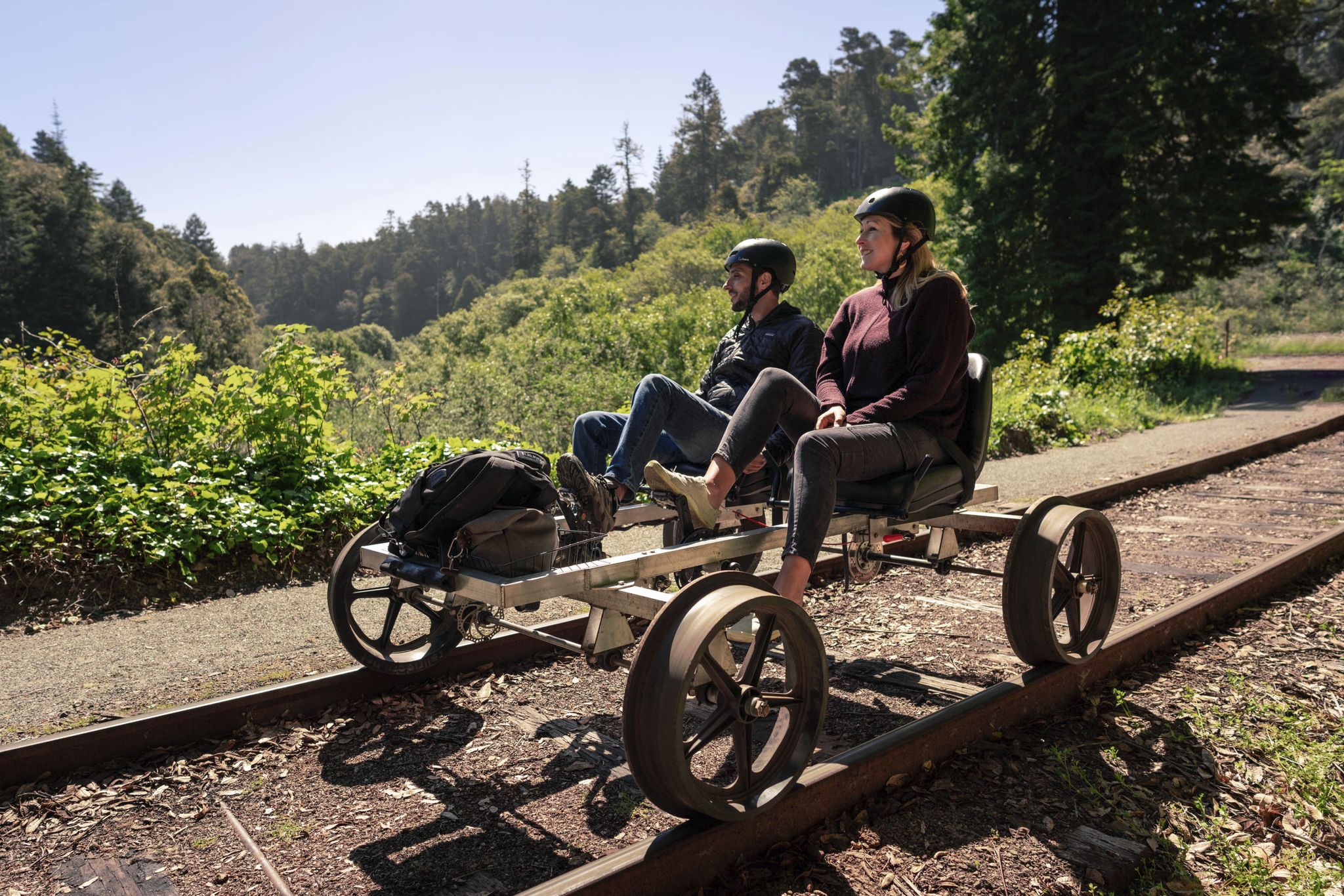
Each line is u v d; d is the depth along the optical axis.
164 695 3.22
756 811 2.12
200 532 4.86
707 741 2.14
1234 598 4.14
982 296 24.97
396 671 3.29
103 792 2.54
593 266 141.25
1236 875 2.13
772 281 3.88
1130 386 15.40
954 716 2.70
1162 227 22.33
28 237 68.12
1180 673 3.43
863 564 3.42
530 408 13.11
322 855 2.21
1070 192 24.36
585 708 3.20
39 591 4.39
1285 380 18.42
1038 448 10.52
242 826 2.36
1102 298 23.70
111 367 5.75
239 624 4.16
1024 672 3.10
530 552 2.51
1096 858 2.15
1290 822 2.40
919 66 27.03
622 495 3.20
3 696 3.22
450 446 6.96
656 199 170.62
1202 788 2.55
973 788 2.50
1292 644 3.75
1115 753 2.71
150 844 2.28
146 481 5.41
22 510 4.74
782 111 172.12
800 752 2.30
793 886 2.04
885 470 2.90
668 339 29.47
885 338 3.10
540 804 2.47
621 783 2.60
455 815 2.41
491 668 3.58
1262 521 6.36
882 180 157.12
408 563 2.67
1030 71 24.56
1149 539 5.95
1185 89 21.95
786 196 134.62
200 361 6.11
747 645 3.91
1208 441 10.43
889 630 4.07
